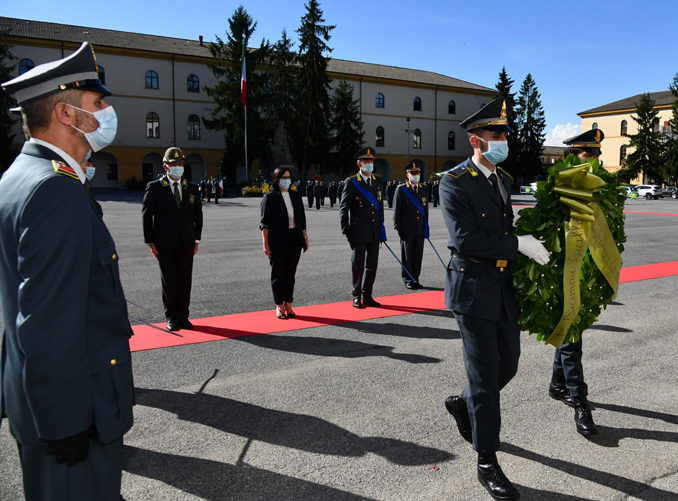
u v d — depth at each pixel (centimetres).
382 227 649
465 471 286
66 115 170
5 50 3819
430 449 309
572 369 340
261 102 4494
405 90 5612
